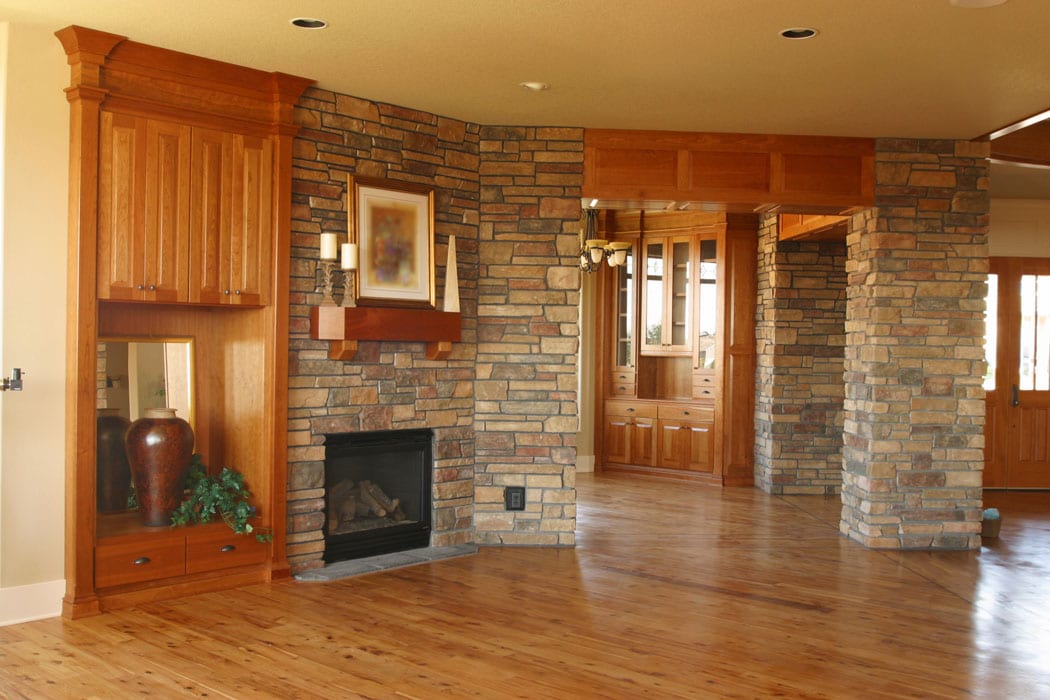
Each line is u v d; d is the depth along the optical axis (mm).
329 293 5391
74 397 4508
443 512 6121
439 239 6031
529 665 3926
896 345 6387
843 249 8805
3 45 4383
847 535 6754
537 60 4852
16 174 4418
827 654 4148
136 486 4898
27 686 3596
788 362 8750
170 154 4797
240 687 3615
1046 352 9594
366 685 3660
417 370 5953
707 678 3812
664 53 4695
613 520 7270
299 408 5367
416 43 4605
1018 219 9531
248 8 4145
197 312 5367
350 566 5512
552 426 6250
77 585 4492
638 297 9852
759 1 3965
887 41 4457
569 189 6227
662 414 9648
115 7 4145
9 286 4402
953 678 3875
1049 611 4930
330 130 5484
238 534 5082
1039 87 5168
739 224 9195
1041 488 9578
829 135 6312
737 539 6609
